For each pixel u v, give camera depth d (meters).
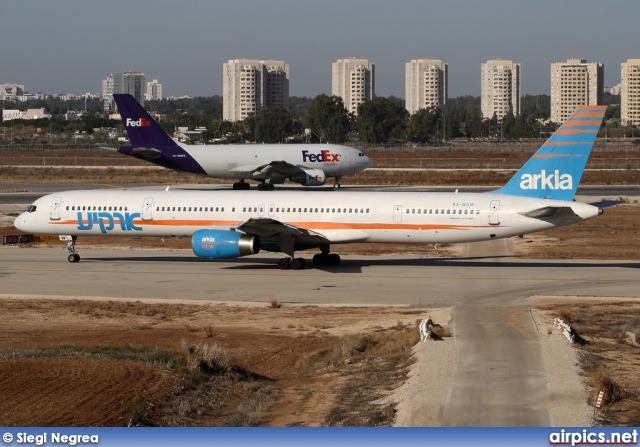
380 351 78.88
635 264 138.00
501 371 66.12
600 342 79.75
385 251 155.25
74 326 93.94
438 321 90.56
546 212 121.88
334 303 105.50
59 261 142.25
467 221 125.81
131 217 136.12
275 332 90.25
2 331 90.94
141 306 104.19
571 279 122.25
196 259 145.25
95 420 55.44
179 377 66.00
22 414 56.38
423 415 55.53
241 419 58.09
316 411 60.91
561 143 124.50
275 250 132.88
